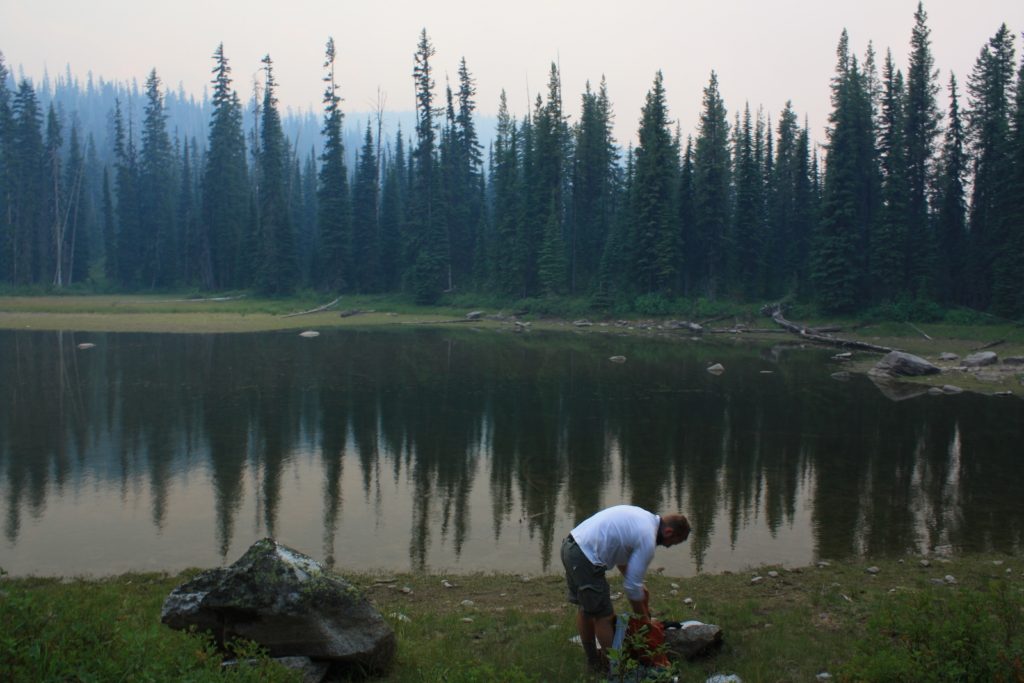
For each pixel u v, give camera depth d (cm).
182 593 710
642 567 666
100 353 4288
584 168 8575
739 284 7644
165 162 11181
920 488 1802
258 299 8394
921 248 6450
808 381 3666
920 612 714
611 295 7569
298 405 2830
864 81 7512
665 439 2339
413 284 8312
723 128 8619
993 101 6438
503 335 6159
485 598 1085
